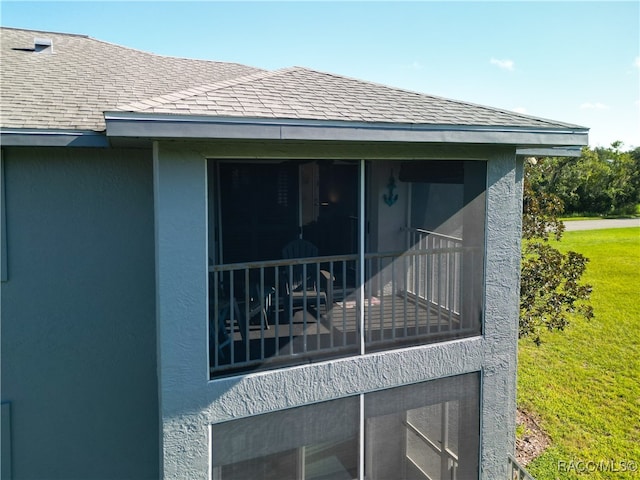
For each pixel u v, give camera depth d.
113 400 6.42
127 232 6.31
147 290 6.42
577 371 14.09
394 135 4.94
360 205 5.63
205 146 4.77
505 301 6.18
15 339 6.04
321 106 5.20
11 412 6.08
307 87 6.02
